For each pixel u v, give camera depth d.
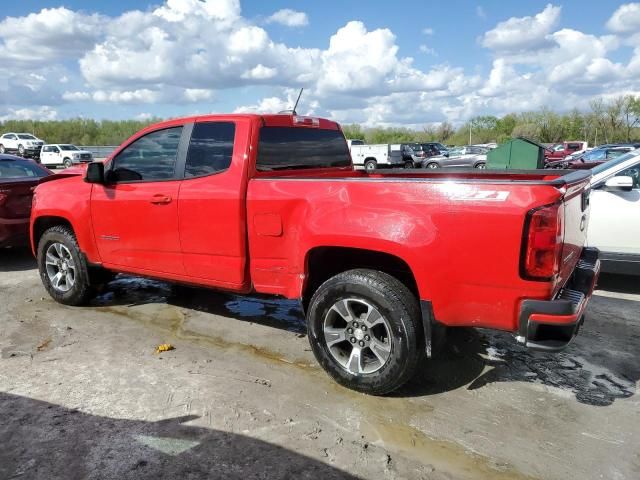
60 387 3.67
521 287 2.96
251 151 3.97
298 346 4.41
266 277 3.93
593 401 3.52
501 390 3.66
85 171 4.72
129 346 4.40
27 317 5.12
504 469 2.82
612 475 2.77
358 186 3.41
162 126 4.50
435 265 3.13
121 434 3.10
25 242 7.37
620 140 63.88
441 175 5.03
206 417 3.29
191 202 4.18
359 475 2.77
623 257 5.77
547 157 33.97
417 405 3.46
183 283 4.52
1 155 7.91
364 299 3.41
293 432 3.14
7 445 3.00
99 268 5.21
